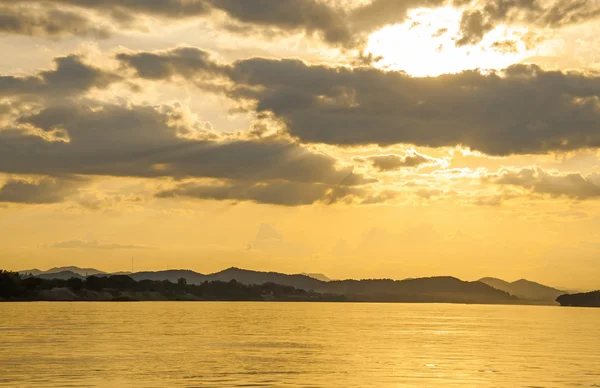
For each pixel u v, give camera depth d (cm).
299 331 15975
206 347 10838
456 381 7044
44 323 18100
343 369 7988
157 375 7331
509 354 10006
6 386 6512
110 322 18975
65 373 7431
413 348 10981
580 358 9425
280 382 6906
